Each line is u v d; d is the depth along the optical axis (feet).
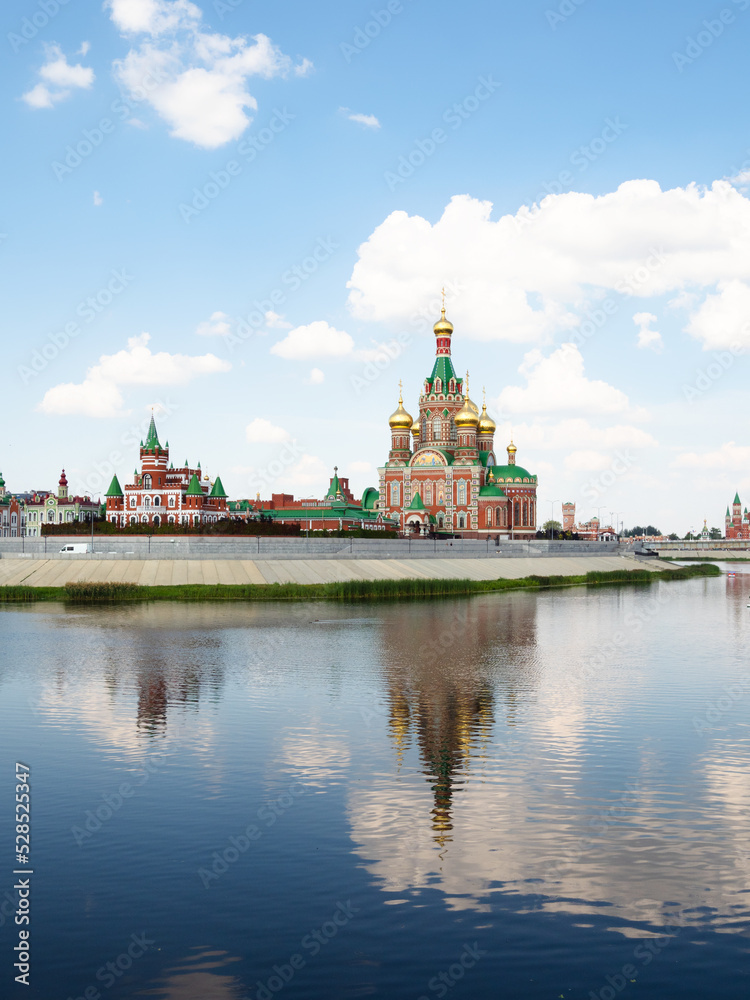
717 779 123.03
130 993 70.03
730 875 91.40
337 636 269.44
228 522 533.96
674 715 161.79
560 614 347.56
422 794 116.26
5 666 212.64
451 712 163.94
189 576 430.61
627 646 254.27
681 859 95.30
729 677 202.18
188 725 153.38
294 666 214.28
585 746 139.95
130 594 393.09
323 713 162.91
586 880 90.33
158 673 203.72
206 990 70.59
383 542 562.66
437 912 83.46
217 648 242.37
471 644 254.88
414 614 337.72
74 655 229.25
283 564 470.39
